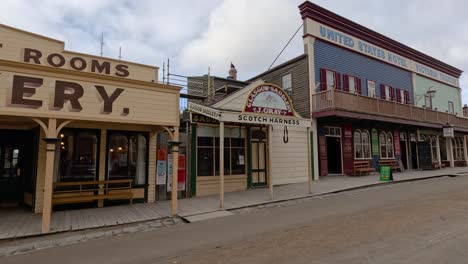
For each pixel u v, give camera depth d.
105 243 5.63
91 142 9.14
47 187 6.32
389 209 7.31
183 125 11.28
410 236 5.01
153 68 10.42
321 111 13.88
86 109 6.88
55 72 6.59
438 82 23.42
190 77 16.20
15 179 9.30
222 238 5.56
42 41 8.70
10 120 8.14
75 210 8.45
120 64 9.84
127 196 9.07
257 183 12.22
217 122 11.45
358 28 17.16
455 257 4.01
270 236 5.49
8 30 8.27
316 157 14.09
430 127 19.56
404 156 19.30
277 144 12.88
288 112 10.30
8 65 6.12
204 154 11.08
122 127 9.48
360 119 15.48
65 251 5.23
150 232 6.38
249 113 9.37
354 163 15.34
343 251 4.43
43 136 8.34
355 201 8.70
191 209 8.45
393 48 19.55
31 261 4.76
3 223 6.99
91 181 8.86
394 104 16.78
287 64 15.95
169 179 10.27
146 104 7.73
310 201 9.23
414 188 10.91
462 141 24.12
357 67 17.03
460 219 6.05
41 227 6.62
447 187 10.91
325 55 15.48
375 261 3.96
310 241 5.02
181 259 4.52
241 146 11.95
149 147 9.95
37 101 6.33
